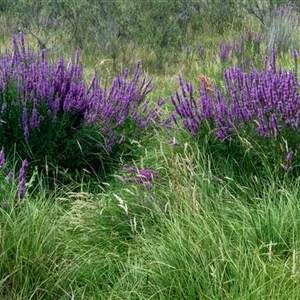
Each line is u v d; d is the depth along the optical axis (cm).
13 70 486
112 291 315
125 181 414
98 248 364
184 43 986
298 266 318
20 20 1030
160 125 500
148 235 364
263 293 298
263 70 470
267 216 360
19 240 323
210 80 625
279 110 420
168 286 321
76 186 441
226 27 1075
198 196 385
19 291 317
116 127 495
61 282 326
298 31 891
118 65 832
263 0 1097
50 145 454
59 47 870
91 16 1027
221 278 313
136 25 995
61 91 480
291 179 413
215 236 344
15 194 364
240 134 440
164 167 446
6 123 452
